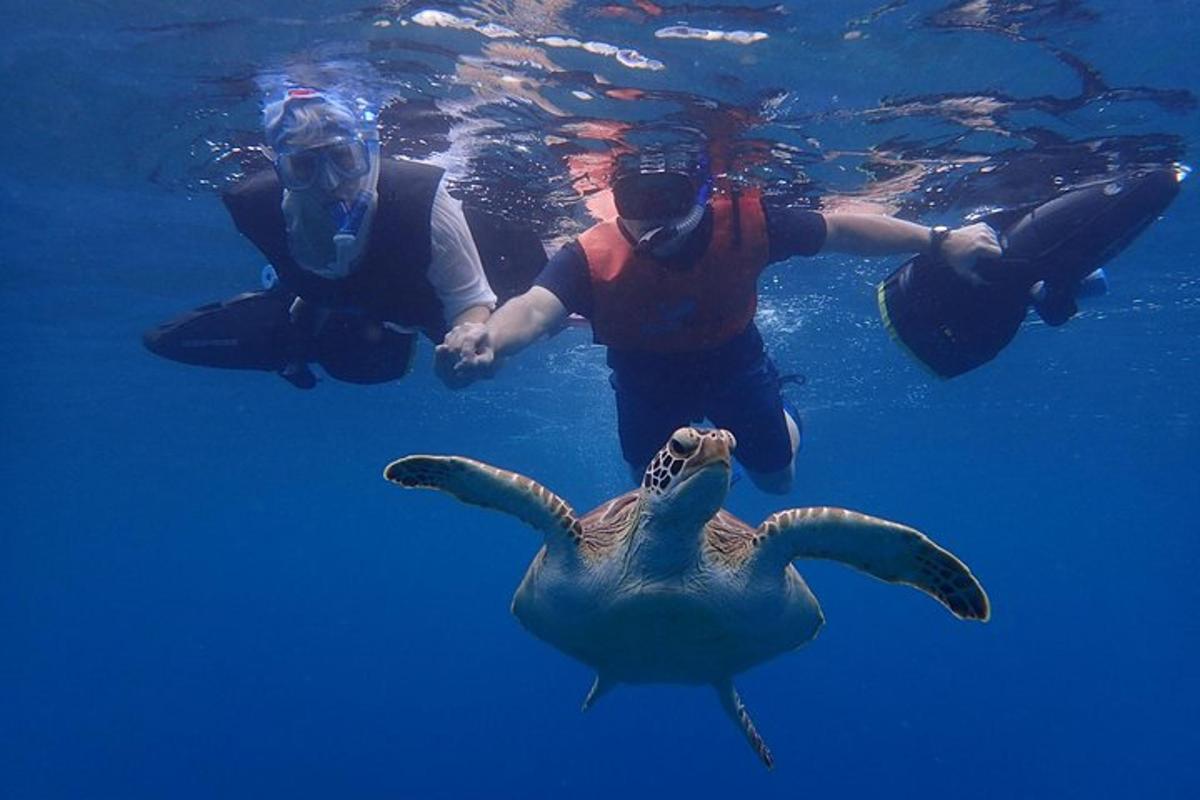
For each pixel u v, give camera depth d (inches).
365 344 315.9
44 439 1149.1
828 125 347.3
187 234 506.6
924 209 454.0
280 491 1721.2
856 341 748.6
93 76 327.6
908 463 1558.8
